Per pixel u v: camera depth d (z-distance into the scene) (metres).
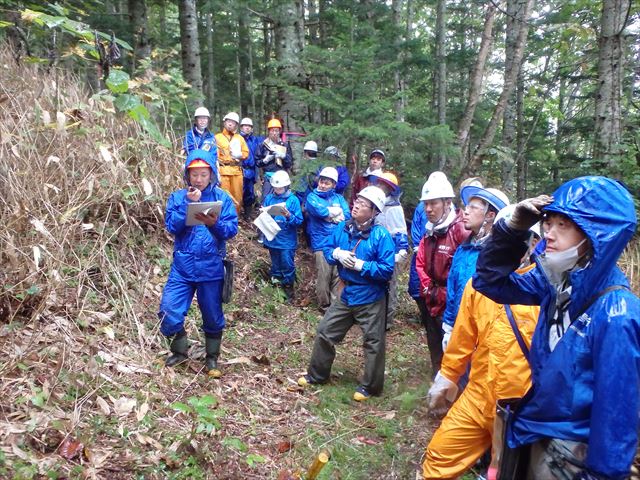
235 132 7.99
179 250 4.09
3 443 2.54
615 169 6.79
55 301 4.04
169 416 3.37
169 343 4.50
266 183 8.37
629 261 5.50
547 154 15.41
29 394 2.99
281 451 3.35
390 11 12.70
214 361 4.28
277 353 5.13
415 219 6.18
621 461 1.50
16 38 7.19
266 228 6.01
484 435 2.57
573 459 1.66
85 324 4.02
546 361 1.80
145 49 10.10
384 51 9.37
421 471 3.35
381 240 4.28
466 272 3.33
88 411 3.09
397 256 5.82
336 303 4.51
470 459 2.59
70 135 5.27
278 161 8.33
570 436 1.67
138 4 10.09
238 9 10.30
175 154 6.45
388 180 5.97
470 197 3.33
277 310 6.31
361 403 4.35
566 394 1.67
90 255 4.74
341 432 3.77
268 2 10.36
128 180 5.65
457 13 19.94
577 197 1.63
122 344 4.13
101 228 4.95
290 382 4.54
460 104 15.85
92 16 10.74
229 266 4.26
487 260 2.00
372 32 8.87
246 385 4.24
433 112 14.48
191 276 4.07
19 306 3.68
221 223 4.06
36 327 3.70
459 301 3.36
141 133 6.06
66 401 3.09
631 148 6.89
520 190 15.91
